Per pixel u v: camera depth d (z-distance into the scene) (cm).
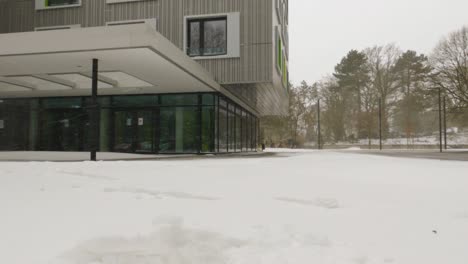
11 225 312
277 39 1977
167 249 276
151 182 582
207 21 1808
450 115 3644
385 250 278
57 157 1333
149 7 1856
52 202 416
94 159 1168
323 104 5725
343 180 632
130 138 1862
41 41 1098
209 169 795
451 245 289
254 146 3159
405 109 5066
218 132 1845
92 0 1936
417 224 349
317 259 261
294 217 370
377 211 402
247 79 1728
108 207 391
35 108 2000
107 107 1897
